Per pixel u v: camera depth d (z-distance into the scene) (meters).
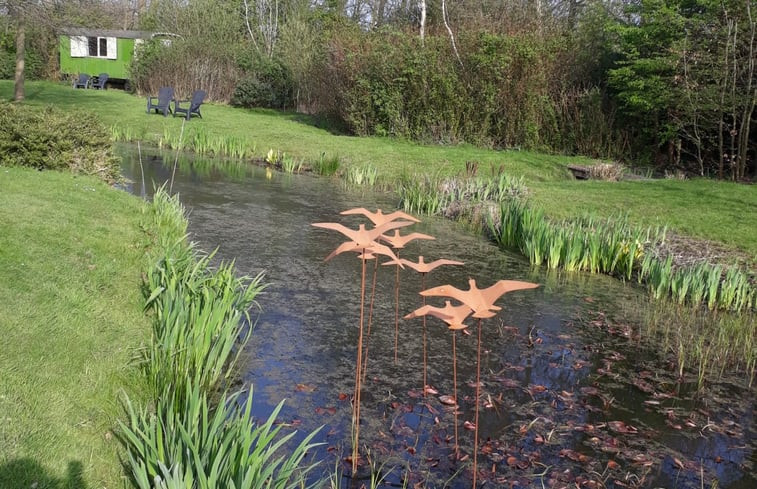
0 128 9.18
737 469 4.09
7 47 34.81
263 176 14.13
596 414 4.73
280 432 4.13
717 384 5.43
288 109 28.72
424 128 19.75
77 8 22.12
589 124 19.03
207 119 22.23
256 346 5.46
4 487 2.80
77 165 9.71
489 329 6.38
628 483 3.85
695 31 16.94
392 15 33.88
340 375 5.04
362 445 4.08
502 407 4.75
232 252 8.12
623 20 21.45
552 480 3.81
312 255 8.34
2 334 4.04
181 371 4.14
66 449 3.22
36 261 5.38
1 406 3.33
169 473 2.98
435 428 4.35
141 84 29.75
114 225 7.25
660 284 7.65
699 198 11.89
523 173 15.30
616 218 10.43
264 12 36.16
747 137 16.00
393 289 7.32
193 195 11.52
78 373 3.96
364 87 20.55
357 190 13.31
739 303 7.42
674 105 17.16
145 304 5.16
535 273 8.48
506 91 19.02
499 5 26.41
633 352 6.02
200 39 29.81
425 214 11.65
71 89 29.81
